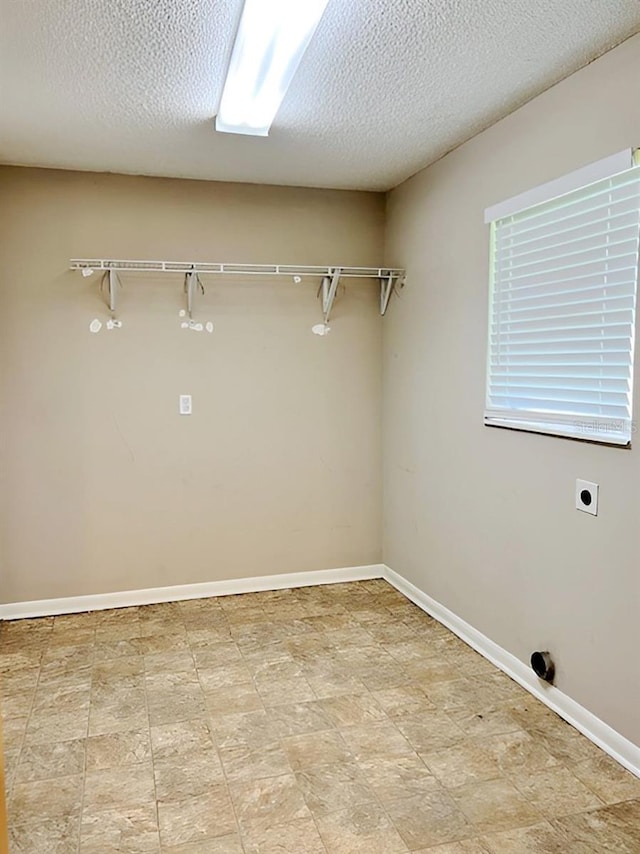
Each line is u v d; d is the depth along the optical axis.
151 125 2.66
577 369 2.27
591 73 2.14
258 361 3.66
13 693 2.54
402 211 3.58
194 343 3.54
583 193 2.21
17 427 3.31
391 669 2.75
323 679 2.66
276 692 2.55
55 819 1.83
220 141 2.86
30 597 3.39
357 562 3.95
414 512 3.55
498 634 2.78
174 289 3.48
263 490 3.73
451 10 1.81
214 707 2.44
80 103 2.44
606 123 2.08
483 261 2.81
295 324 3.71
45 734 2.26
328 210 3.70
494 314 2.75
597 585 2.19
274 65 2.04
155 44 1.98
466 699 2.49
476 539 2.93
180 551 3.61
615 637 2.11
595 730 2.21
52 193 3.27
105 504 3.47
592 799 1.91
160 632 3.16
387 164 3.24
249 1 1.69
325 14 1.83
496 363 2.76
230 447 3.65
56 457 3.38
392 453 3.82
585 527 2.24
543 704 2.45
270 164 3.21
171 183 3.43
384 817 1.83
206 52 2.03
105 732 2.27
